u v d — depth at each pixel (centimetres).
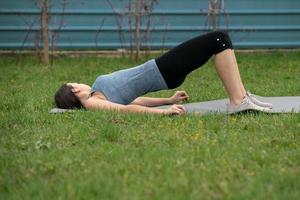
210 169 427
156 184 396
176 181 397
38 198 376
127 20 1225
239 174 418
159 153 463
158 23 1232
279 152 472
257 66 1099
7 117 616
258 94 797
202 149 473
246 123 569
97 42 1239
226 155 459
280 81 928
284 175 410
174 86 640
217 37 621
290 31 1259
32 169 439
